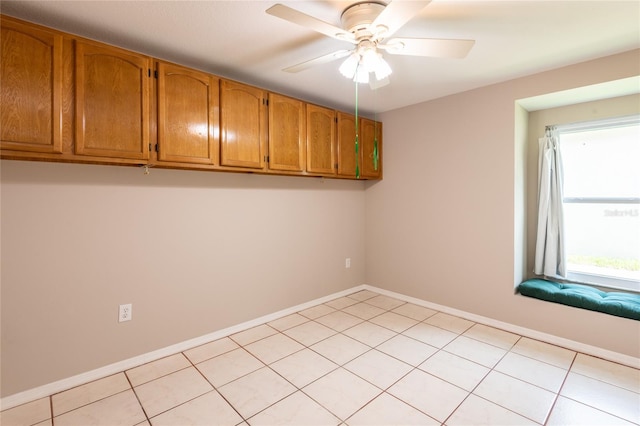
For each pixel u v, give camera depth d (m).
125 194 2.25
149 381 2.11
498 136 2.90
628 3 1.69
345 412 1.81
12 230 1.85
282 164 2.81
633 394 1.95
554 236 2.96
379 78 1.90
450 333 2.82
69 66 1.77
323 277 3.64
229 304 2.83
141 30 1.92
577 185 2.94
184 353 2.49
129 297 2.28
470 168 3.09
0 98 1.58
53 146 1.71
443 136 3.28
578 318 2.49
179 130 2.18
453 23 1.88
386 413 1.79
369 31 1.57
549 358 2.39
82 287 2.09
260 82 2.80
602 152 2.80
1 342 1.83
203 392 1.99
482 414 1.78
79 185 2.06
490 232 2.98
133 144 1.98
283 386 2.05
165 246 2.45
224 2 1.64
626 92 2.57
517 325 2.83
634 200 2.65
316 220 3.55
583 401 1.89
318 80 2.77
